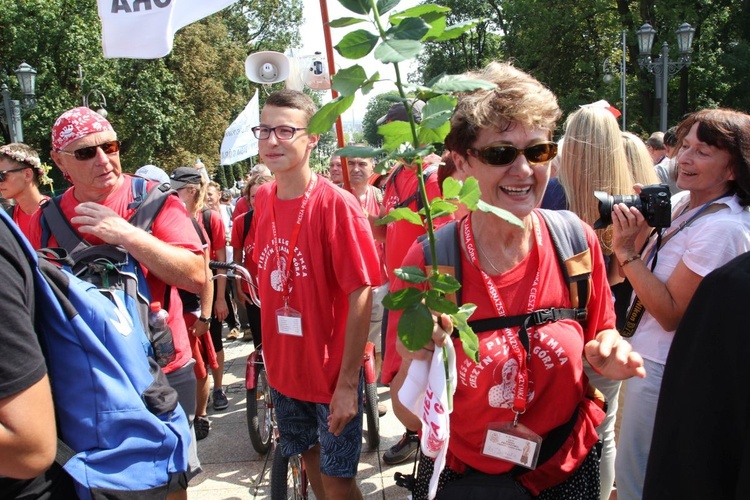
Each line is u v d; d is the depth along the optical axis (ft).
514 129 4.85
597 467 5.59
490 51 114.52
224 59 93.76
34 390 4.33
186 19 11.82
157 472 5.72
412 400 4.70
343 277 7.81
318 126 3.04
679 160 7.22
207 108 91.04
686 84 69.46
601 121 8.00
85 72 76.38
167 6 11.64
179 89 85.20
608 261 8.11
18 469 4.34
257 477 12.07
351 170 16.58
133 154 82.38
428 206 3.50
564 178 8.27
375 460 12.38
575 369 5.15
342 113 3.06
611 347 5.13
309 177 8.19
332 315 8.19
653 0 66.95
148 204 8.10
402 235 10.78
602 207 6.95
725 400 4.07
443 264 5.28
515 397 5.00
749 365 3.94
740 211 6.70
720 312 4.15
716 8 70.49
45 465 4.46
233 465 12.66
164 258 7.56
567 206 8.28
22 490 4.93
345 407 7.70
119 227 7.28
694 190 7.13
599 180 7.97
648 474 4.58
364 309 7.80
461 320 3.90
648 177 8.77
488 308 5.17
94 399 5.34
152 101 81.00
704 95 73.10
